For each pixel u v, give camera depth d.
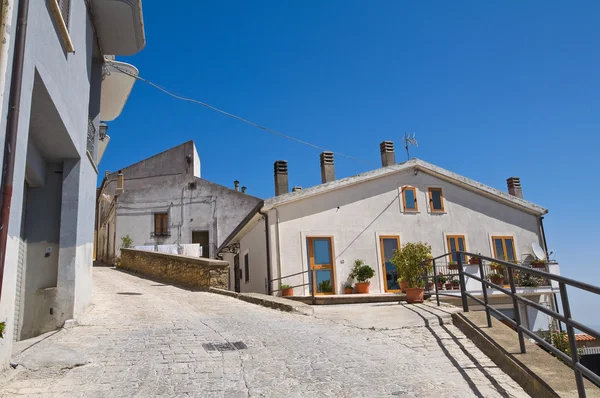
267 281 17.56
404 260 12.89
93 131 11.59
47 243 9.08
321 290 17.83
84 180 9.96
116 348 6.99
